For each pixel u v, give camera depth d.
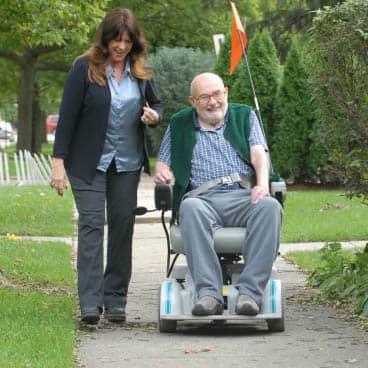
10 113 103.50
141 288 14.28
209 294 10.31
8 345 9.54
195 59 45.81
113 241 11.52
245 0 55.62
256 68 34.22
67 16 23.20
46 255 17.27
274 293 10.59
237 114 11.20
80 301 11.08
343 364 9.06
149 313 12.20
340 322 11.34
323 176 33.75
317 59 12.68
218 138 11.11
